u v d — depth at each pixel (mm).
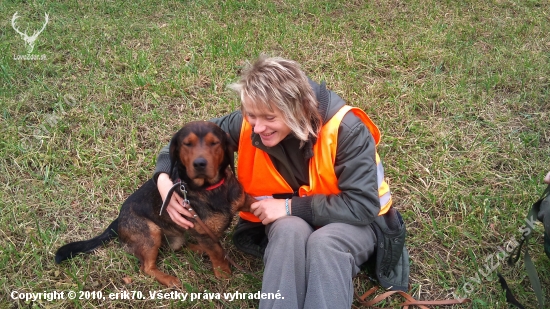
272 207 2609
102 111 4250
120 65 4863
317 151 2533
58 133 3984
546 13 6215
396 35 5641
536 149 3961
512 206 3383
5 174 3615
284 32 5523
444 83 4711
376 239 2658
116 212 3422
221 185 2797
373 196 2488
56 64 4871
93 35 5414
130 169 3721
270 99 2291
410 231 3287
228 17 5961
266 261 2414
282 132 2453
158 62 4930
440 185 3619
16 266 2967
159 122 4176
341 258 2316
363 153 2502
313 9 6141
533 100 4520
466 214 3375
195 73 4723
